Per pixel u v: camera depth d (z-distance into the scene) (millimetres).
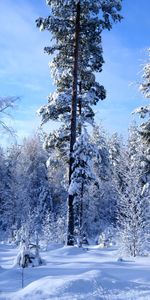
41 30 20938
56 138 22578
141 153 23234
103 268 11273
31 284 8180
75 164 21031
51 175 53281
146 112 21172
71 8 21234
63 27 20859
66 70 22438
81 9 21375
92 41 22016
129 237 18250
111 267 11672
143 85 21344
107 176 40156
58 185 52969
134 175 20156
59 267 11773
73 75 21484
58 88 23219
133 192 19516
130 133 31719
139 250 18078
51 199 52312
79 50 22484
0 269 11711
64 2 20469
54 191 53406
